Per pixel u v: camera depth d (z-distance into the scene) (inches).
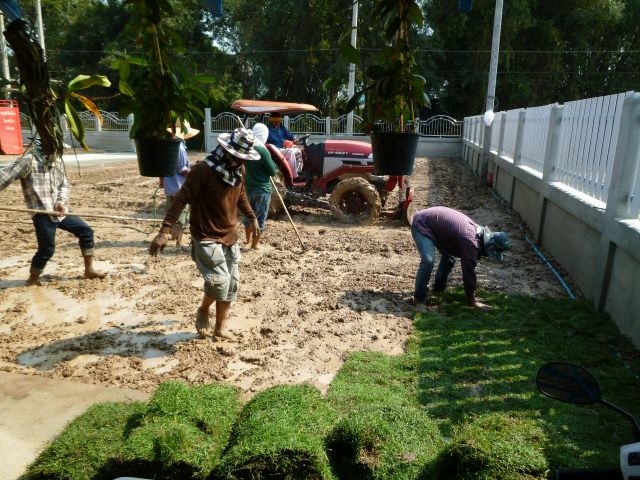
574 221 243.4
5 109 740.0
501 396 139.7
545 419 128.7
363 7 607.2
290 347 171.6
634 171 187.8
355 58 97.0
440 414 131.3
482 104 1206.9
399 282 237.0
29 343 172.9
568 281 239.0
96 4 1273.4
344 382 144.3
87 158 807.1
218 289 164.1
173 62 110.0
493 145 529.7
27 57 138.4
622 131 191.5
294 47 1157.1
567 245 251.1
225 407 102.7
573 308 203.2
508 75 1164.5
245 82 1283.2
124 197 444.8
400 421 103.0
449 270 218.1
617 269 189.0
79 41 1253.7
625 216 190.5
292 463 82.5
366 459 91.7
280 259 271.7
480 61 1157.7
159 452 87.1
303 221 366.0
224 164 158.7
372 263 267.7
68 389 143.9
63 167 218.4
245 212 187.6
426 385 145.4
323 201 366.0
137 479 82.4
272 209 363.9
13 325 187.3
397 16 92.7
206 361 160.9
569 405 135.3
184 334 181.8
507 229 341.7
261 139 291.4
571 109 269.6
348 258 276.8
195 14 1223.5
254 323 191.8
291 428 89.8
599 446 117.2
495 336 178.4
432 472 87.2
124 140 994.1
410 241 310.5
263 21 1206.9
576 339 175.6
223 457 87.7
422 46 1127.6
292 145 386.9
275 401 101.8
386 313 201.0
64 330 183.8
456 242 200.1
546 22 1139.9
